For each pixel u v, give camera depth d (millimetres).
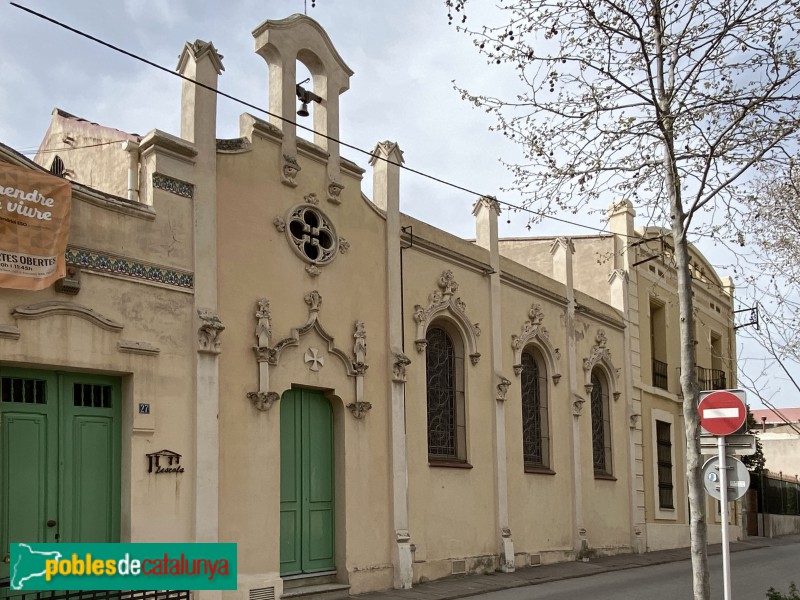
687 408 10945
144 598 10156
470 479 16891
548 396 20219
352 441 13969
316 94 14461
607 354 23094
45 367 9836
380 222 15305
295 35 13828
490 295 18234
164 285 11117
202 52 12062
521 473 18578
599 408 23188
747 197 13930
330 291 13922
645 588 15641
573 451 20672
